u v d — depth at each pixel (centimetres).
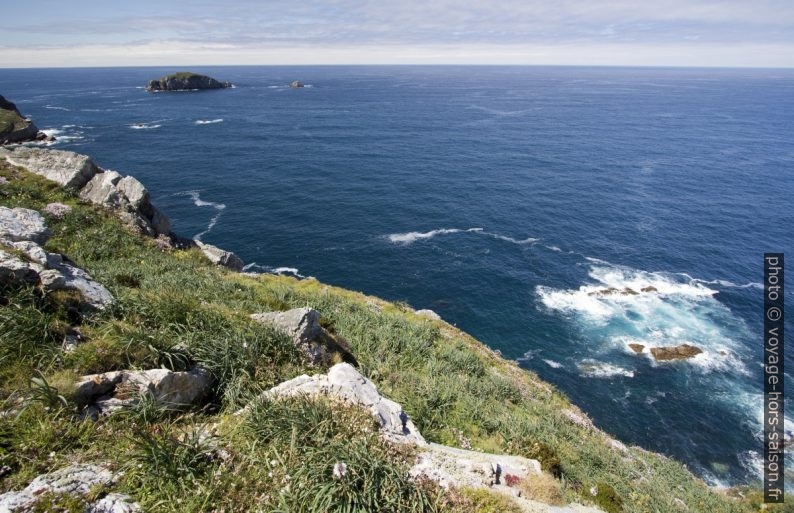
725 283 5741
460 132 15462
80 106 19950
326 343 1672
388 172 10306
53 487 700
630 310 5184
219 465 855
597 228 7369
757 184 9706
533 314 5112
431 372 2078
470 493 941
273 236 6781
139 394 945
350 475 855
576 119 18900
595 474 1650
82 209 3045
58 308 1114
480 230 7225
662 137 14950
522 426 1744
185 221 7131
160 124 15550
